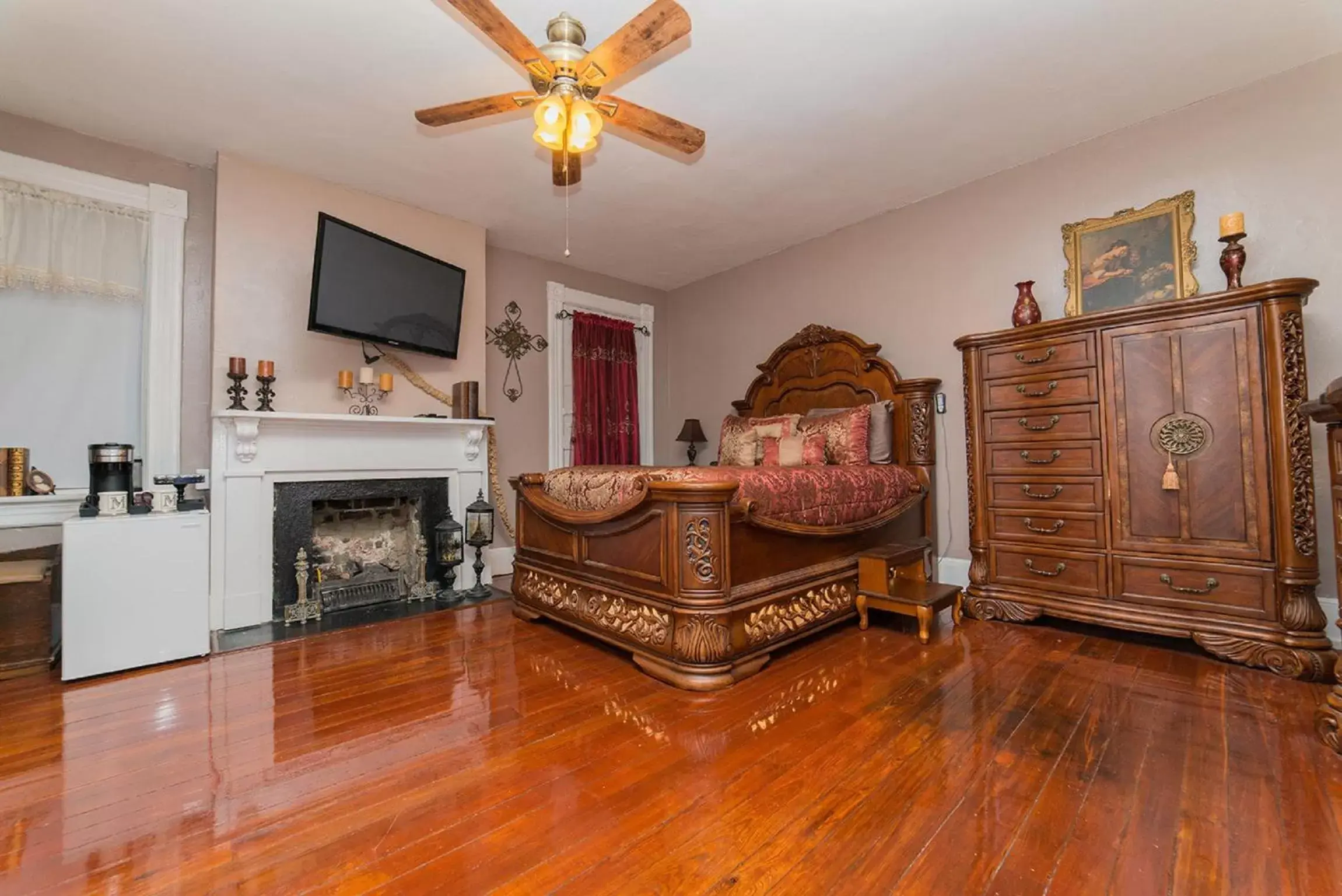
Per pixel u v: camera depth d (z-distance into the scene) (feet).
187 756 5.48
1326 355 8.01
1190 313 7.93
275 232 10.55
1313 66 8.13
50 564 8.18
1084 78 8.39
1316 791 4.67
